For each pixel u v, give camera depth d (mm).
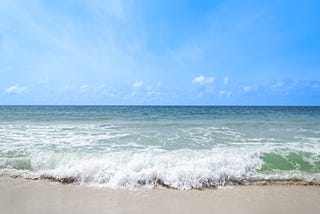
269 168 6570
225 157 7090
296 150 8070
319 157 7391
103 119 20234
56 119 19938
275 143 9633
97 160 6641
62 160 6809
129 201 4641
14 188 5180
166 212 4184
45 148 8297
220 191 5234
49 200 4602
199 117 23609
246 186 5535
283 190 5289
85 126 14883
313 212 4250
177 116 24828
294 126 15555
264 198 4852
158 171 5918
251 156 7371
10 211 4086
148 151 8031
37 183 5512
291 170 6465
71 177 5836
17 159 6824
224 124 16531
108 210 4215
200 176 5828
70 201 4578
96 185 5492
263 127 14914
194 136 11234
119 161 6691
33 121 18016
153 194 5023
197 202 4641
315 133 12438
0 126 14578
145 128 14078
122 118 21469
